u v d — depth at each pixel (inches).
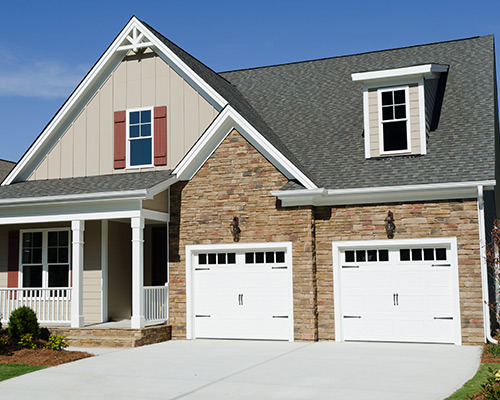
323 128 743.1
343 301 628.1
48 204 673.6
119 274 768.9
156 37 740.7
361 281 624.1
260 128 690.8
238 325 657.0
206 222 674.2
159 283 776.3
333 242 631.2
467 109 683.4
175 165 731.4
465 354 526.6
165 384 428.1
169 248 688.4
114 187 669.3
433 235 596.7
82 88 763.4
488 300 593.6
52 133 779.4
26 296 706.8
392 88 663.8
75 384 432.8
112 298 749.3
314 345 597.9
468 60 774.5
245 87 895.7
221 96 714.8
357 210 626.2
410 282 607.2
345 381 425.1
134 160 751.7
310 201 630.5
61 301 726.5
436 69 671.1
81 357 540.1
